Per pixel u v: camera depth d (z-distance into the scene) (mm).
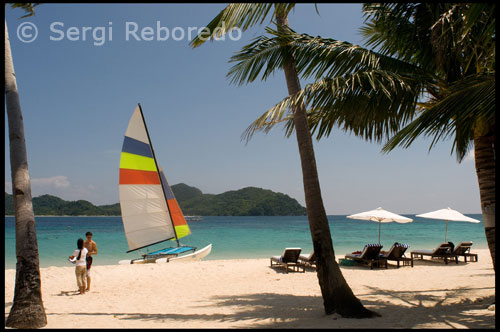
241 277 11258
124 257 20891
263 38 5992
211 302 7371
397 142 5379
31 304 4910
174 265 13383
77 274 8539
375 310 6051
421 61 7109
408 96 5668
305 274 11773
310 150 5711
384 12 6828
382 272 11891
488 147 5883
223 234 43625
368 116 5613
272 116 5488
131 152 17141
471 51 6348
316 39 6102
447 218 14539
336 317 5293
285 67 6027
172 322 5410
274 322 5281
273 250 24672
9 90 5203
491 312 5594
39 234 41500
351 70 6016
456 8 5832
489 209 5770
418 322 4965
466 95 4859
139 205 17234
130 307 6875
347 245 27109
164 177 18781
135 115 17438
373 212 14508
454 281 9727
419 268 12836
